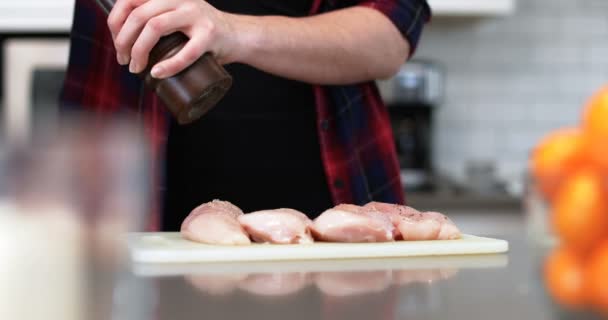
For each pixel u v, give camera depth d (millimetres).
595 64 2619
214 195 1138
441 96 2377
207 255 653
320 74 1094
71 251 450
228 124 1143
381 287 455
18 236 417
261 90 1149
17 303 363
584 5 2609
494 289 439
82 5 1154
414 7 1214
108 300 384
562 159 279
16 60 2205
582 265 259
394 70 1215
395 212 806
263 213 739
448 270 551
